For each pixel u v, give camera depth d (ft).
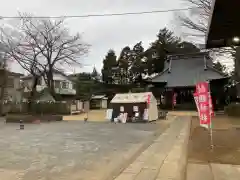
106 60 146.30
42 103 89.66
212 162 17.44
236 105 56.95
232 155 19.24
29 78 122.21
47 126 52.34
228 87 84.58
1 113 84.94
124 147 26.84
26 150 25.75
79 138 34.32
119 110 62.49
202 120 23.49
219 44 19.30
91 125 53.26
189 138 27.96
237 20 14.10
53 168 18.60
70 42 103.76
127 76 139.54
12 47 83.35
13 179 15.98
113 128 46.83
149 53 126.52
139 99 60.70
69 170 17.97
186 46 115.96
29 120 61.57
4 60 85.40
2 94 87.71
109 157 22.03
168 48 118.62
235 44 18.95
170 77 94.27
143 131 41.32
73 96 142.31
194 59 98.17
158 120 60.80
